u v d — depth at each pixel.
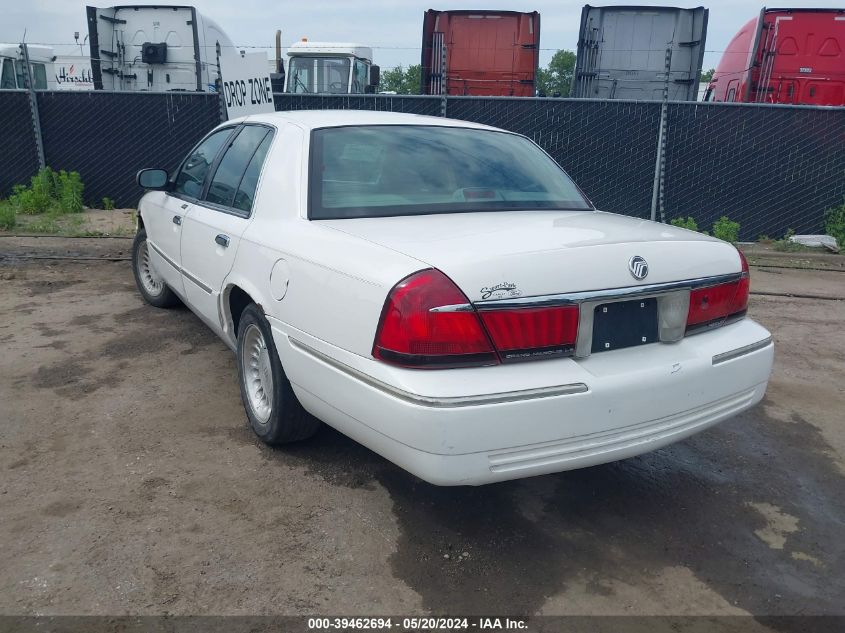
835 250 9.91
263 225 3.48
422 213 3.28
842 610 2.57
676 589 2.66
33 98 11.34
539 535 2.97
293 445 3.62
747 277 3.24
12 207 10.64
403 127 3.82
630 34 13.33
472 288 2.47
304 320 2.97
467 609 2.50
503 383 2.47
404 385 2.46
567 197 3.75
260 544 2.81
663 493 3.36
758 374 3.14
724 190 10.50
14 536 2.79
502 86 13.84
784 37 13.00
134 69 14.04
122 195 11.84
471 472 2.47
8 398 4.08
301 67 14.63
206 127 11.48
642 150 10.50
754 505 3.28
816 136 10.17
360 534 2.91
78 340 5.12
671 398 2.79
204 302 4.22
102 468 3.34
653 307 2.87
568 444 2.59
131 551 2.73
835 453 3.81
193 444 3.61
